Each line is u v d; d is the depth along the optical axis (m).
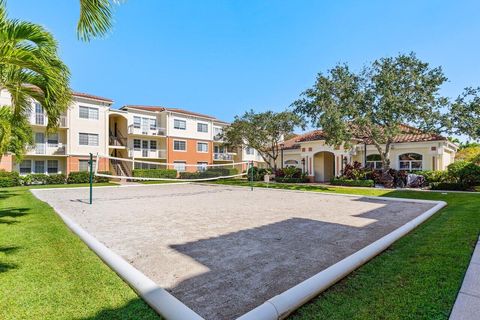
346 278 3.70
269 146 33.00
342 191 17.89
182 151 36.22
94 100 28.72
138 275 3.61
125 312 2.80
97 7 5.01
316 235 6.42
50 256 4.49
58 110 6.97
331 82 18.44
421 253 4.62
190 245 5.57
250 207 11.29
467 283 3.37
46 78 5.99
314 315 2.79
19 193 15.95
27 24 5.69
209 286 3.59
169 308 2.78
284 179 27.03
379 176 21.14
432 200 12.87
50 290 3.24
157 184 26.67
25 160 25.83
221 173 37.44
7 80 6.48
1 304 2.89
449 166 17.61
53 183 25.08
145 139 34.16
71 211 10.19
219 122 40.72
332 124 17.47
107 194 17.23
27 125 13.14
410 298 3.04
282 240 5.96
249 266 4.34
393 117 17.56
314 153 27.39
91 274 3.75
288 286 3.59
